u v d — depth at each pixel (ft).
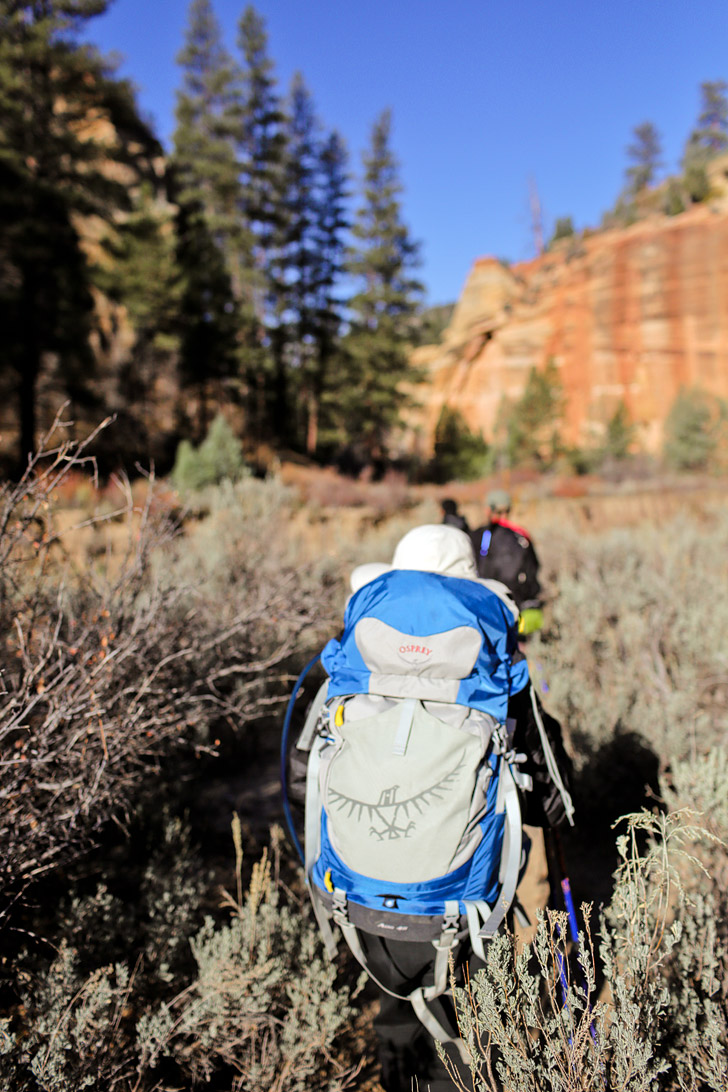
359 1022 8.11
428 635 5.95
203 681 10.32
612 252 164.96
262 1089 6.77
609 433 145.07
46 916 8.45
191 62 162.30
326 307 149.89
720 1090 5.52
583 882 10.46
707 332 152.35
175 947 8.11
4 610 8.27
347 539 30.66
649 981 5.69
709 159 262.67
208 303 111.34
